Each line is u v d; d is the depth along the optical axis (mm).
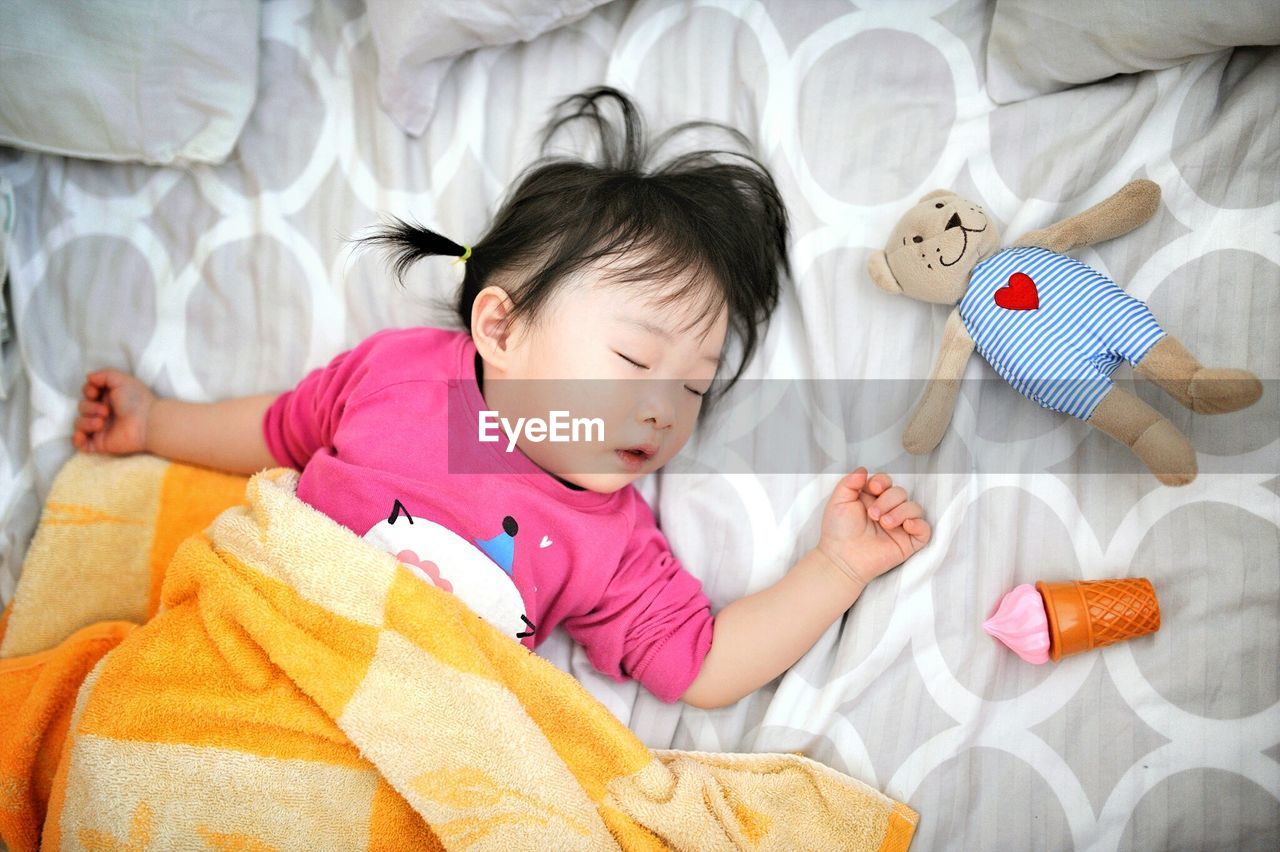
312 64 1275
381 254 1226
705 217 1038
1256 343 933
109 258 1286
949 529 996
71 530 1178
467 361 1083
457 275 1203
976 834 958
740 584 1104
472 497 1023
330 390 1138
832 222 1099
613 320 988
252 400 1214
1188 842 928
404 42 1142
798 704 1029
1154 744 938
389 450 1036
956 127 1067
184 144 1216
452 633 908
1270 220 942
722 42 1160
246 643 913
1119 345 896
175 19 1134
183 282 1282
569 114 1204
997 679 974
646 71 1182
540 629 1083
